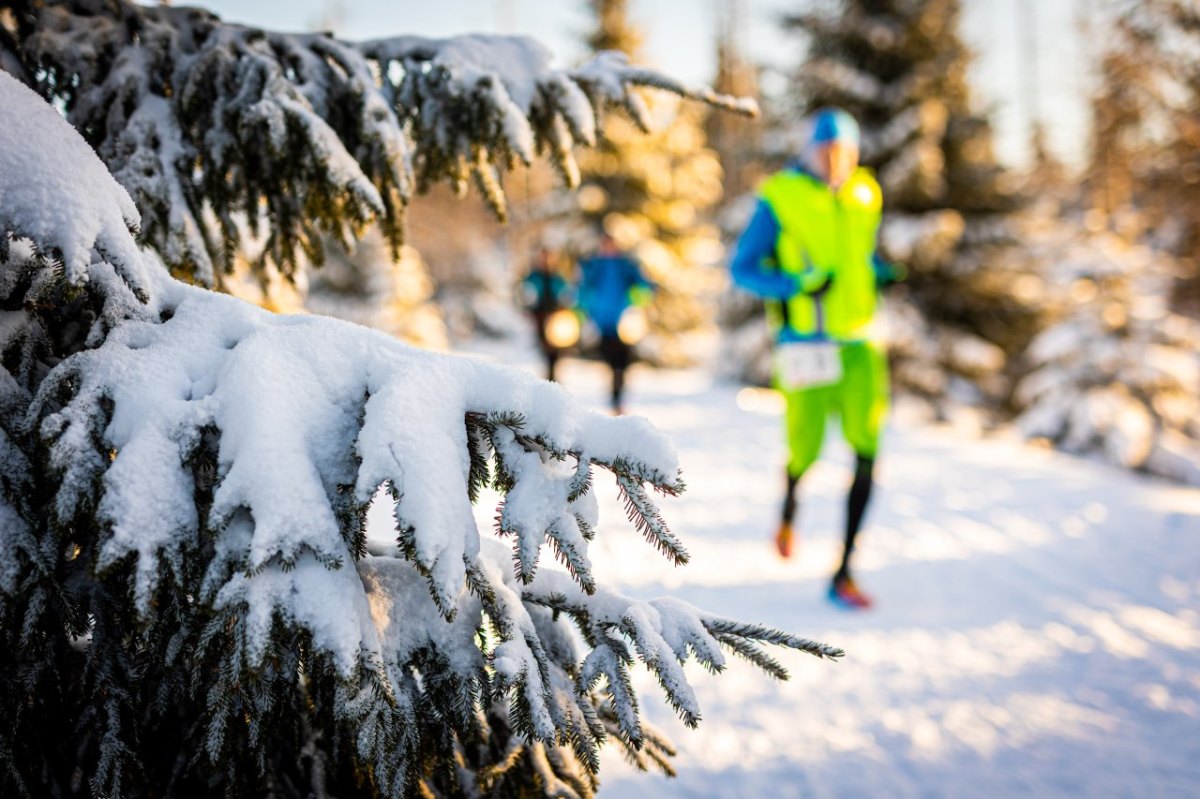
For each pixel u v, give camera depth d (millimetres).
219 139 1880
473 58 2115
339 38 2096
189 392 1217
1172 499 5676
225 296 1360
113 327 1278
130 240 1206
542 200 19500
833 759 2385
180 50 1960
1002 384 12859
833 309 3832
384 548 1470
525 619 1355
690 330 19750
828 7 13195
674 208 19344
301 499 1127
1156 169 14703
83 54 1865
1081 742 2479
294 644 1194
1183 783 2248
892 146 12312
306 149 1886
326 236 2494
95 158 1223
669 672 1330
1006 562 4328
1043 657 3109
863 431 3752
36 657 1301
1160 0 14250
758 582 3961
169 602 1232
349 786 1530
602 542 4465
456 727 1348
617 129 17875
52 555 1214
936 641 3264
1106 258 11281
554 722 1331
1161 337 10898
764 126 14445
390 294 13664
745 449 7297
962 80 12922
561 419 1220
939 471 6598
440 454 1165
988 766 2350
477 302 25531
